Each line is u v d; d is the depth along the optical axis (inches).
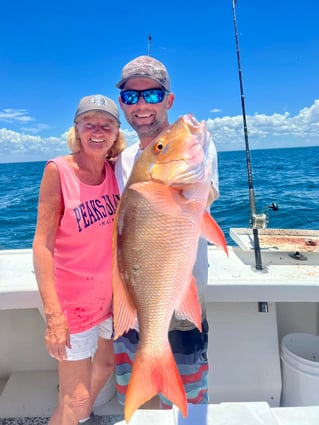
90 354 72.2
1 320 99.7
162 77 74.0
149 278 49.3
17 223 449.7
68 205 66.4
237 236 113.7
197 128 47.3
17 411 87.5
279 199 450.3
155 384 48.9
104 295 71.8
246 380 88.8
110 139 69.4
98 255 69.5
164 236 48.2
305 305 102.1
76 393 70.8
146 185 48.2
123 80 74.6
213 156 59.6
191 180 46.6
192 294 50.2
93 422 84.0
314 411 48.0
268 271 93.4
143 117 75.2
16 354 101.1
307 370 83.7
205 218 49.4
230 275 90.6
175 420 47.6
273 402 88.6
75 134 71.7
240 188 554.6
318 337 96.2
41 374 100.3
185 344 69.3
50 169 66.1
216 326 90.7
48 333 63.2
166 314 49.9
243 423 46.4
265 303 89.0
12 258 108.6
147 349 49.8
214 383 88.8
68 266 68.6
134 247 49.3
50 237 65.9
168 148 47.1
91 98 68.1
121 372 77.7
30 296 84.7
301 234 116.2
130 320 50.6
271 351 89.9
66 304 69.2
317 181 625.9
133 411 46.9
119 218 50.1
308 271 93.0
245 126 108.2
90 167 70.3
